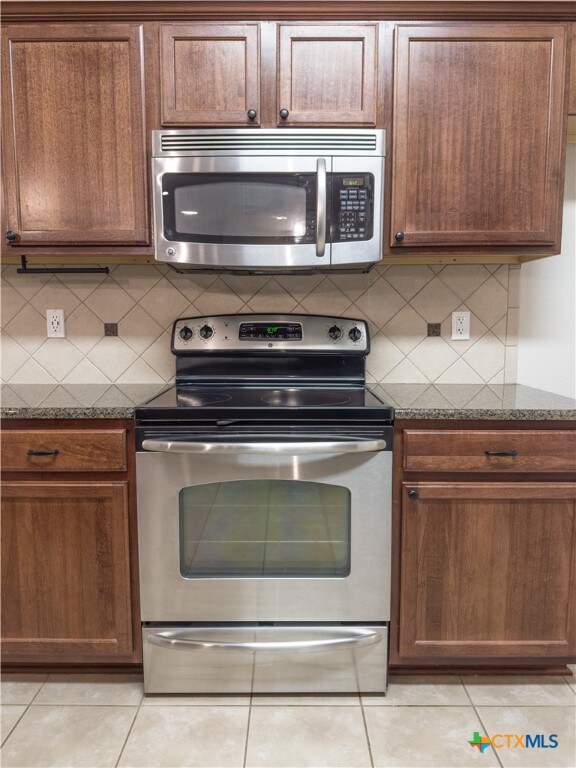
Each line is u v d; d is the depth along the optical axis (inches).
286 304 78.2
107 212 65.0
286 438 57.1
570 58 63.2
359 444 55.9
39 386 76.6
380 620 60.0
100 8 61.9
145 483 57.9
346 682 60.6
